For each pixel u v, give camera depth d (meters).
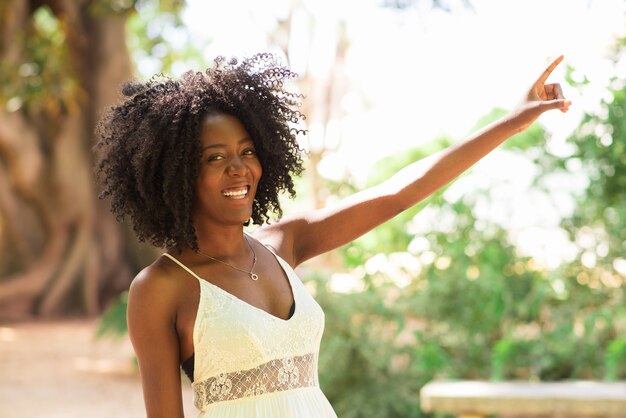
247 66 2.41
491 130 2.51
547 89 2.54
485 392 4.87
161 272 2.27
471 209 6.61
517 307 6.43
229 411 2.22
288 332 2.28
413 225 6.72
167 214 2.34
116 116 2.37
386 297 6.66
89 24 16.47
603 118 6.22
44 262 16.48
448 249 6.55
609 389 4.89
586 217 6.42
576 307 6.38
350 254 6.62
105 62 16.48
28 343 12.89
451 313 6.55
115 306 10.46
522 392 4.84
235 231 2.34
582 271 6.41
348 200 2.61
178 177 2.26
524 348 6.26
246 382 2.23
